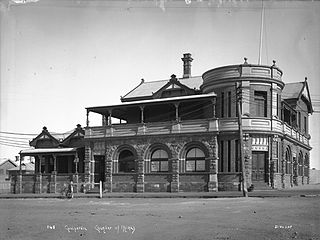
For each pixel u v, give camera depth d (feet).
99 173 150.41
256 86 126.31
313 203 75.05
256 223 50.93
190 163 131.03
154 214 63.16
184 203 83.25
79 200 107.45
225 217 57.21
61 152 162.61
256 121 124.26
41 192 159.12
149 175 135.33
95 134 146.82
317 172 168.35
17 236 46.32
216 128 126.52
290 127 139.95
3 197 127.34
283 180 129.59
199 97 130.31
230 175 123.95
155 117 153.69
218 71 129.59
